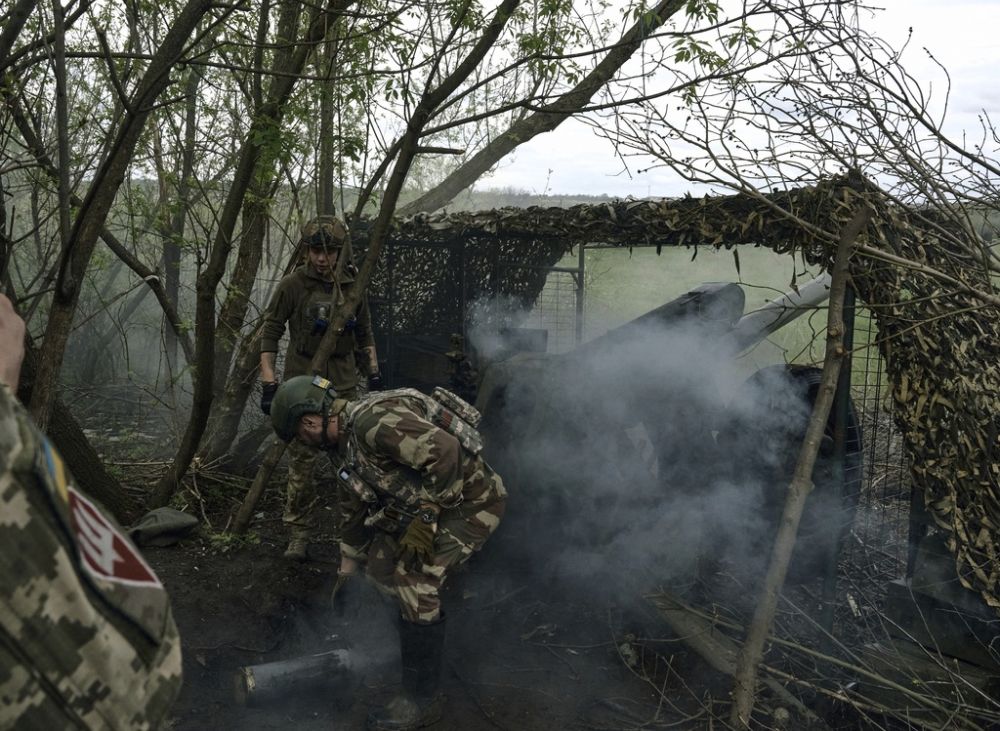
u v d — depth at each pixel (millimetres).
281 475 5828
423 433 3111
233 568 4422
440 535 3334
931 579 3424
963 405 3170
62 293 3057
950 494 3164
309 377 3295
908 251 3375
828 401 3236
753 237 3725
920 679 3293
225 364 6098
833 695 3291
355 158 4215
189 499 5289
